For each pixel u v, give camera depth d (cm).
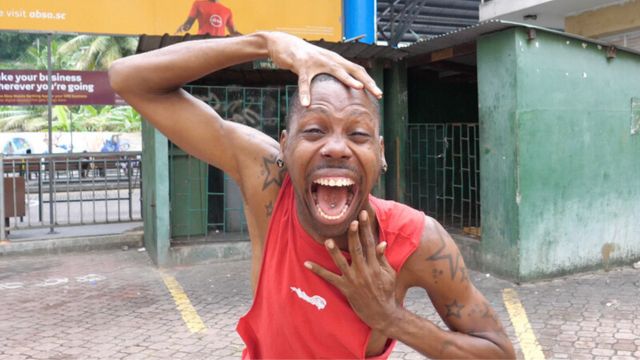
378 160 156
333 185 149
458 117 1109
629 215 747
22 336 517
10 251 874
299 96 155
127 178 1090
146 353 472
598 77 707
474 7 1234
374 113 157
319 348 166
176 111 188
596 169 711
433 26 1381
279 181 183
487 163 695
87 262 834
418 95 1066
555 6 1035
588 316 543
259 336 182
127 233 954
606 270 722
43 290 680
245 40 174
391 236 166
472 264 732
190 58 178
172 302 618
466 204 998
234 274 734
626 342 475
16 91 1327
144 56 183
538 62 657
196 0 923
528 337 491
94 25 887
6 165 1040
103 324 549
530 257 662
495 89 676
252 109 885
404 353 466
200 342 496
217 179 896
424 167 934
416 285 177
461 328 178
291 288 163
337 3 981
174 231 839
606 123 718
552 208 675
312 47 160
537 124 660
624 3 986
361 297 155
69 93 1365
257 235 190
